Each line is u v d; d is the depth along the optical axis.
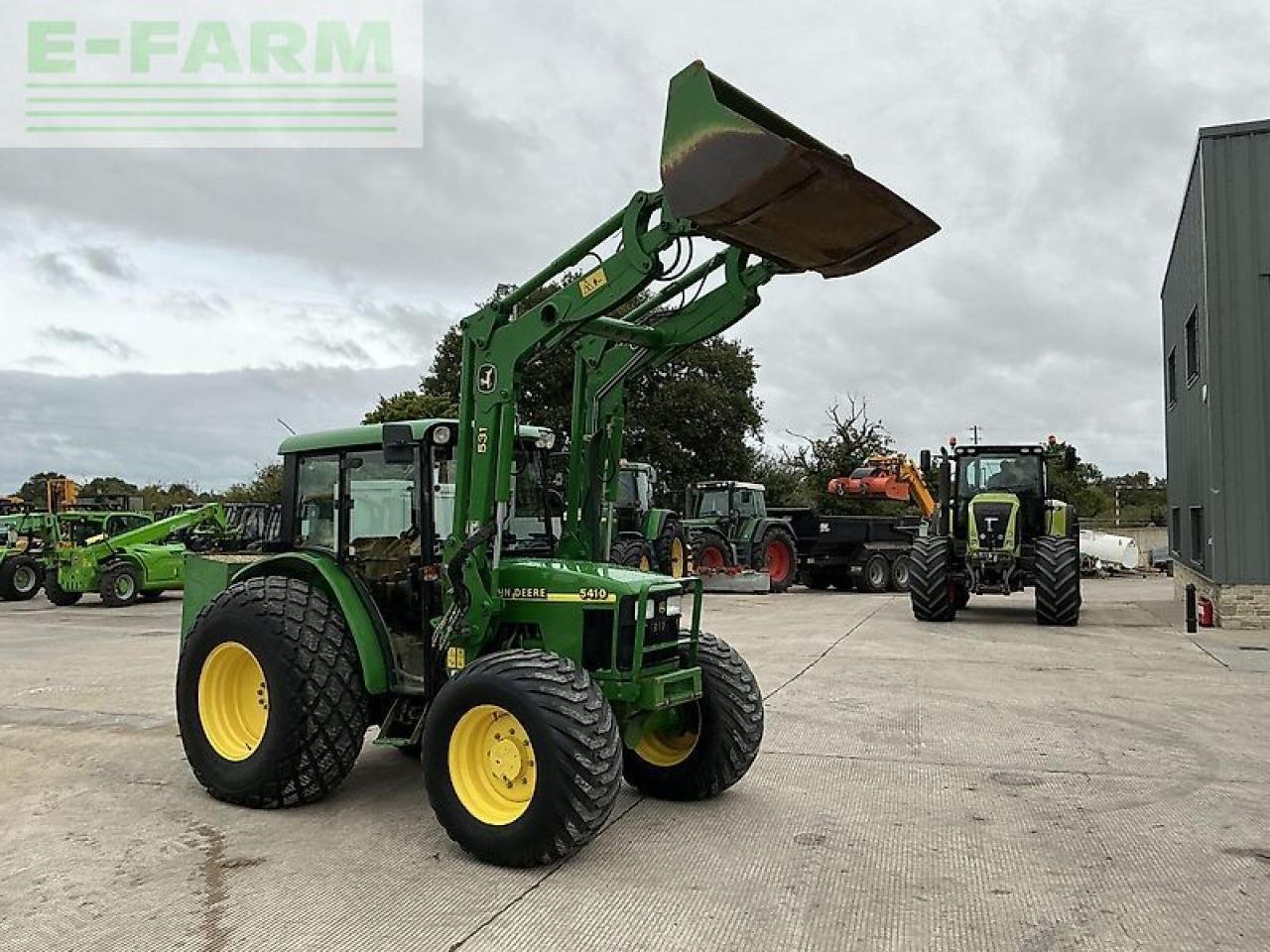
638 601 4.85
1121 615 15.95
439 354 32.41
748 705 5.39
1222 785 5.80
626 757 5.64
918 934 3.75
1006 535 14.54
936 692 8.65
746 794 5.60
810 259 4.92
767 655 10.84
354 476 5.71
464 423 5.19
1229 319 13.67
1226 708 8.02
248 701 5.57
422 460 5.44
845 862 4.53
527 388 23.44
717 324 5.43
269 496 38.97
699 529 20.88
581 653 4.96
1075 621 13.98
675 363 32.28
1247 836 4.91
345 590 5.46
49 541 19.98
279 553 6.09
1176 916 3.93
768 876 4.34
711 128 4.34
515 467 5.75
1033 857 4.61
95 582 18.97
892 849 4.70
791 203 4.38
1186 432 17.17
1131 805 5.41
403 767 6.19
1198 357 15.01
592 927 3.79
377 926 3.79
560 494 6.05
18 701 8.41
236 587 5.57
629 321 5.85
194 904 4.00
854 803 5.43
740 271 5.32
